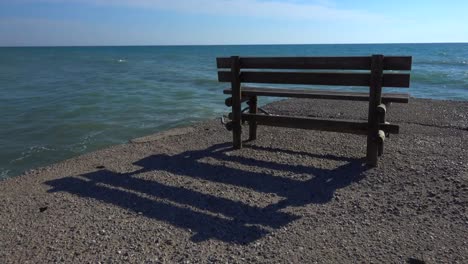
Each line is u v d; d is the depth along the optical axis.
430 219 3.86
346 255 3.28
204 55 103.38
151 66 51.69
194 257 3.31
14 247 3.61
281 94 6.08
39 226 4.04
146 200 4.61
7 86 23.83
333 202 4.36
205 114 13.09
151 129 10.85
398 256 3.23
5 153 8.84
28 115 13.32
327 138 7.15
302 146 6.63
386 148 6.34
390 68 4.93
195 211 4.25
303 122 5.79
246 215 4.11
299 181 5.02
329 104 12.27
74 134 10.52
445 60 56.00
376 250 3.34
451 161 5.50
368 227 3.76
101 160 6.46
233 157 6.14
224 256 3.32
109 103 15.93
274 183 4.98
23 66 50.78
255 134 7.14
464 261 3.12
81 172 5.84
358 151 6.18
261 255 3.32
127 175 5.55
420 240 3.48
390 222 3.85
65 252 3.47
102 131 10.78
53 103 16.11
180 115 12.94
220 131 8.38
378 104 5.09
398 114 10.43
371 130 5.24
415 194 4.45
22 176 5.97
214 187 4.93
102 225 3.99
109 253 3.42
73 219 4.17
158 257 3.33
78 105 15.41
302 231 3.72
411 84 22.83
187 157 6.30
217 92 20.22
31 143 9.68
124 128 11.05
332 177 5.10
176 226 3.92
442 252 3.27
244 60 5.98
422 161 5.53
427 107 11.66
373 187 4.71
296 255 3.30
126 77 31.34
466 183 4.62
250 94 6.36
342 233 3.66
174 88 22.30
